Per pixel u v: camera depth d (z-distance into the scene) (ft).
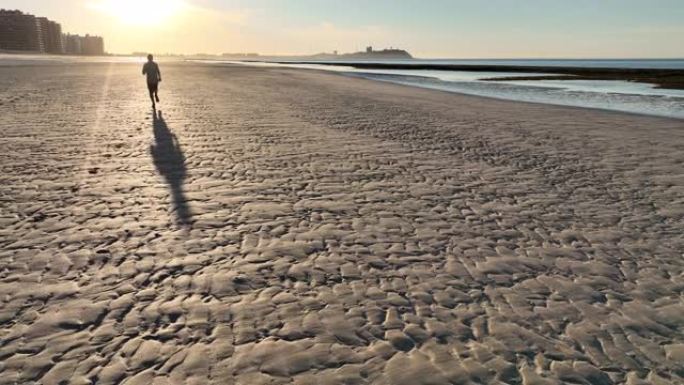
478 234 18.63
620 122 53.26
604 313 12.89
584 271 15.53
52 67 183.83
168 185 23.73
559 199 23.73
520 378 10.09
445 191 24.58
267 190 23.56
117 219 18.72
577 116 58.85
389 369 10.22
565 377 10.15
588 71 254.27
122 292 13.10
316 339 11.23
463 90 112.27
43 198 21.04
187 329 11.44
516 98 89.40
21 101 58.39
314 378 9.86
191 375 9.81
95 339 10.94
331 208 21.16
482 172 28.96
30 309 12.10
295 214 20.16
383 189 24.58
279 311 12.41
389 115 55.83
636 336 11.82
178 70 193.77
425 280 14.53
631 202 23.40
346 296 13.34
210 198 21.88
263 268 14.88
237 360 10.35
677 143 39.93
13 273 13.98
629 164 31.91
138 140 35.42
